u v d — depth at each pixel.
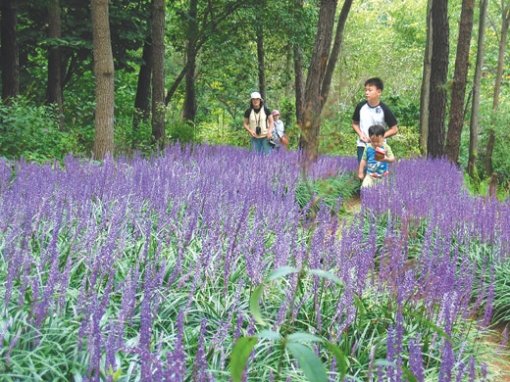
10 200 5.94
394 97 35.16
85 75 27.19
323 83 19.38
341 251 5.05
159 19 19.19
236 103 39.25
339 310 4.41
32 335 3.94
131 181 7.64
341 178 12.93
